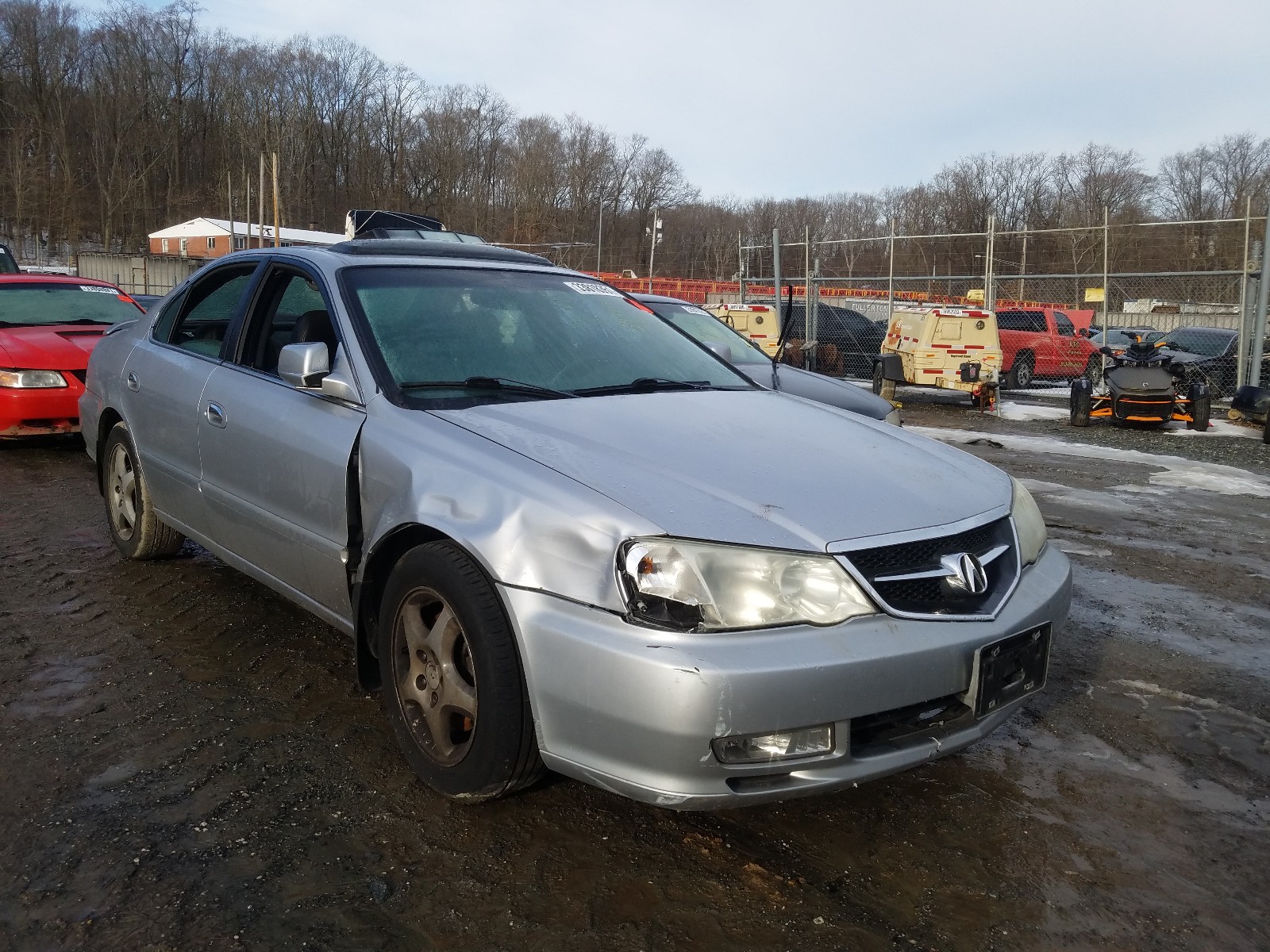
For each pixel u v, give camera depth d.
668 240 83.38
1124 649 4.33
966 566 2.53
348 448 3.04
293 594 3.45
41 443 8.41
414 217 14.34
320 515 3.15
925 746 2.42
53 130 73.50
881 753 2.37
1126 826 2.81
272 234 49.94
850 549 2.38
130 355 4.61
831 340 19.41
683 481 2.53
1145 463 9.99
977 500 2.81
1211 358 16.34
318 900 2.30
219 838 2.54
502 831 2.63
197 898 2.29
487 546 2.47
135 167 77.62
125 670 3.60
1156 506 7.61
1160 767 3.19
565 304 3.81
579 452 2.66
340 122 83.75
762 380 7.23
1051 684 3.90
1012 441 11.61
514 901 2.33
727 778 2.24
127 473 4.76
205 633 3.99
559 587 2.36
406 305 3.42
